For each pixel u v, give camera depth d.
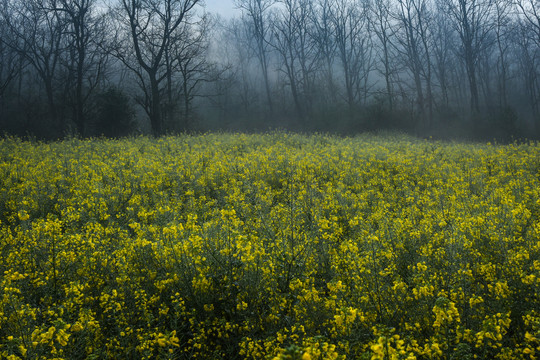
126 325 3.46
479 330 3.06
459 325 3.08
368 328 3.29
